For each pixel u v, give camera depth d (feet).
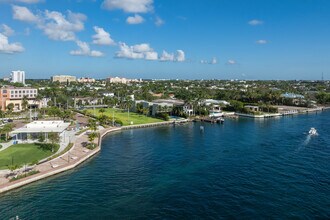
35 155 357.61
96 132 502.79
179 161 354.54
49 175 297.74
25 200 242.99
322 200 242.58
